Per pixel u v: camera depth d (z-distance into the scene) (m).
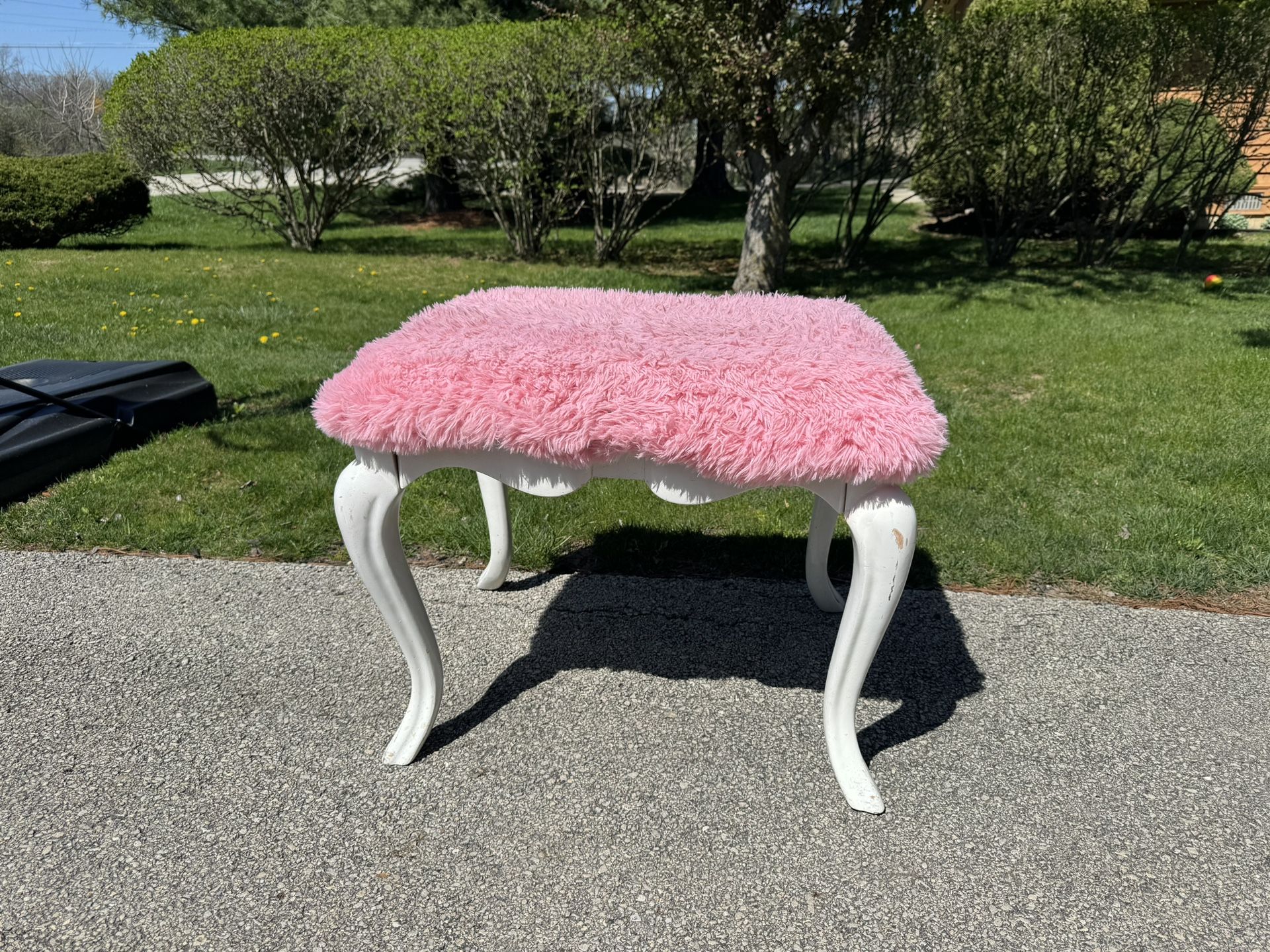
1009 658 2.17
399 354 1.52
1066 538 2.73
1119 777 1.74
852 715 1.66
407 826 1.59
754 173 7.75
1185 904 1.42
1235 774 1.75
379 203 16.45
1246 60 7.11
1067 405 4.15
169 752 1.79
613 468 1.52
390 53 9.05
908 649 2.21
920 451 1.41
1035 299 6.88
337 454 3.42
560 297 2.05
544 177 9.70
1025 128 8.07
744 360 1.49
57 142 23.38
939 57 7.89
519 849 1.53
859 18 6.73
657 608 2.40
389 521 1.62
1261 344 5.25
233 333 5.49
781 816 1.62
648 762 1.77
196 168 9.85
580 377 1.46
